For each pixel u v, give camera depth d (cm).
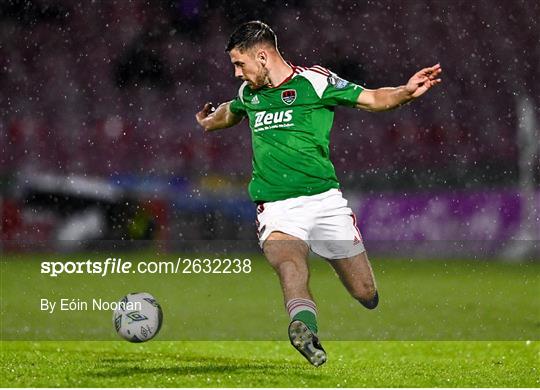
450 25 6081
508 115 5675
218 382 1716
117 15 6228
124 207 5088
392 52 6184
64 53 6106
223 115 1883
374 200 5131
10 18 6147
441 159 5478
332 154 5441
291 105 1717
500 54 5916
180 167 5534
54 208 5044
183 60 6128
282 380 1752
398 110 5562
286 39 6212
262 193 1747
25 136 5662
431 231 4962
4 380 1717
